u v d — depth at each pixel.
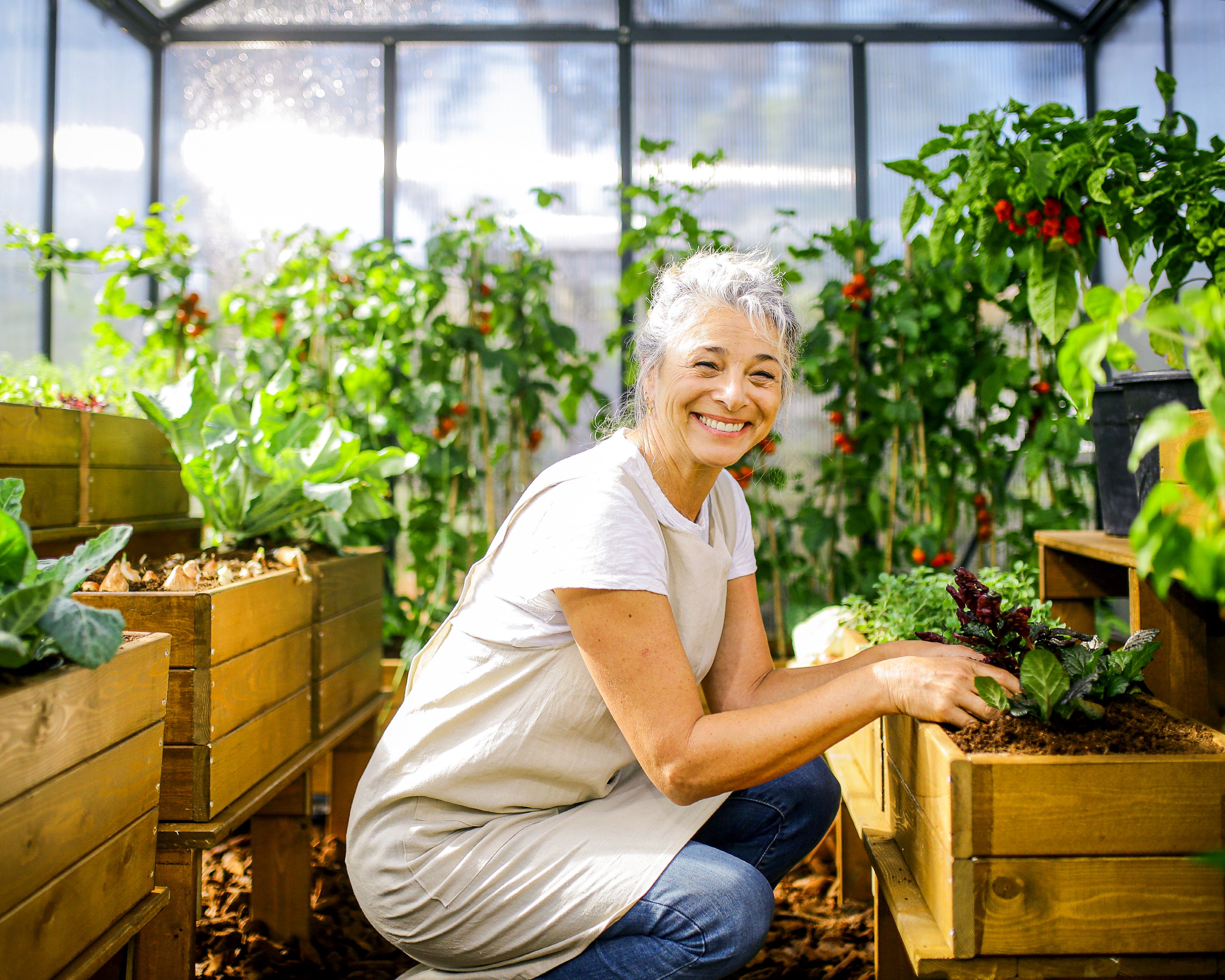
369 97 3.23
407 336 2.95
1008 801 1.05
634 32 3.21
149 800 1.26
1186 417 0.60
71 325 2.83
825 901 1.90
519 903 1.18
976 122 1.96
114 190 3.01
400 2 3.22
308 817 1.78
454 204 3.22
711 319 1.23
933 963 1.06
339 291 2.91
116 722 1.17
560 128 3.23
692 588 1.28
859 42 3.19
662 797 1.28
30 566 1.08
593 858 1.18
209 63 3.22
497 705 1.24
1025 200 1.87
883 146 3.21
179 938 1.40
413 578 3.19
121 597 1.45
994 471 2.88
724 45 3.22
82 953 1.10
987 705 1.13
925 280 2.78
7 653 1.00
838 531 2.91
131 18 3.05
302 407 2.61
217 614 1.47
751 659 1.44
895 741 1.37
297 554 1.83
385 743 1.31
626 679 1.14
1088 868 1.05
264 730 1.64
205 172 3.21
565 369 2.99
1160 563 0.63
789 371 1.36
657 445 1.30
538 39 3.21
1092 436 2.56
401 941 1.26
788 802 1.39
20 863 0.98
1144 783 1.05
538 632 1.20
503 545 1.29
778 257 3.19
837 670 1.36
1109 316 0.70
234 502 1.96
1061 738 1.11
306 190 3.22
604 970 1.17
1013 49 3.20
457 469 2.94
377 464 2.10
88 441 1.87
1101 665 1.25
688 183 3.21
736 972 1.63
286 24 3.21
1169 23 2.74
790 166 3.22
